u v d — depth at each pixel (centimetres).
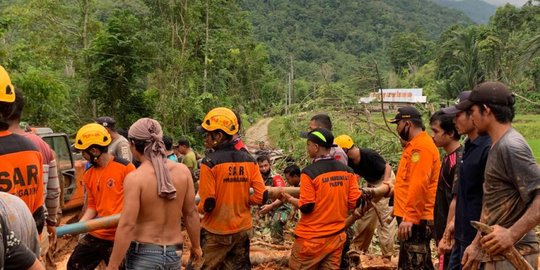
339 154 590
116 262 390
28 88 1717
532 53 4444
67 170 854
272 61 9638
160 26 2908
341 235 522
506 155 340
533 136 3631
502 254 337
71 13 2752
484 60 5556
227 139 506
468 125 393
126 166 529
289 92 4688
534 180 332
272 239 818
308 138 523
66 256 781
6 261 231
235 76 4209
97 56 2477
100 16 3200
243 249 509
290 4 15188
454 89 5391
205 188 491
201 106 2858
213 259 499
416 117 529
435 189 526
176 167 423
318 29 14412
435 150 522
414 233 529
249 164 507
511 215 346
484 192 362
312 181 508
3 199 249
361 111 1370
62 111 2273
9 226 240
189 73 2945
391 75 7638
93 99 2520
